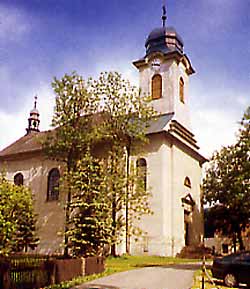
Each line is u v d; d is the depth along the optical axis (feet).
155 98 137.18
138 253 112.27
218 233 145.59
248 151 85.71
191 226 129.08
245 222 124.57
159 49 142.51
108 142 114.52
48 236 128.06
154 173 117.60
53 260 54.95
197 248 117.08
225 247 162.40
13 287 46.16
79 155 111.75
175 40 145.07
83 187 92.63
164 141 119.96
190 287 52.06
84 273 62.85
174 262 93.71
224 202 117.19
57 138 115.75
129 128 109.50
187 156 133.49
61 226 126.62
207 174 122.62
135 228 107.24
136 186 107.34
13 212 73.36
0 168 147.43
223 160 113.70
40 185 136.87
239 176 90.27
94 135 109.50
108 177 102.47
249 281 54.49
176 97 135.33
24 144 151.53
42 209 132.98
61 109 112.88
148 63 141.90
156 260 97.40
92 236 87.61
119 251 110.42
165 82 137.08
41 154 139.33
